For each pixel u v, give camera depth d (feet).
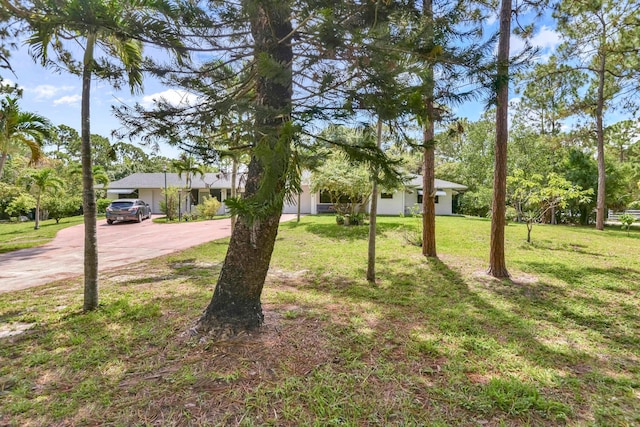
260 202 5.89
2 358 9.89
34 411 7.33
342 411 7.42
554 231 44.29
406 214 69.56
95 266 14.33
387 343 11.18
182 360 9.54
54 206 62.08
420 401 7.89
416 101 7.79
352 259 26.50
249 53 9.71
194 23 8.28
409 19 8.71
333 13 7.24
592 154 67.92
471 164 79.71
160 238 39.75
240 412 7.32
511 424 7.13
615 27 43.62
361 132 9.64
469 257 27.22
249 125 8.09
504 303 15.96
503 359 10.25
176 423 6.93
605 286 19.03
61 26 7.77
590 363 10.19
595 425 7.15
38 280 20.51
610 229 52.19
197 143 10.64
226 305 11.31
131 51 11.37
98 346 10.57
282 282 19.66
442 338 11.69
